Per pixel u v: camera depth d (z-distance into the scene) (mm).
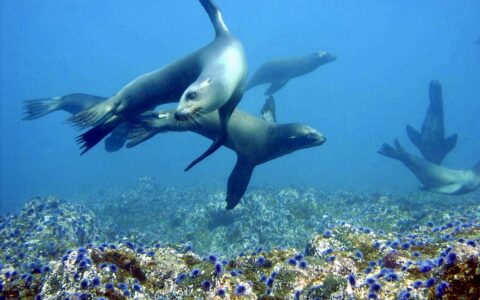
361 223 10141
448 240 3969
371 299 2850
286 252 3926
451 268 2691
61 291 3002
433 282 2727
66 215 8648
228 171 33625
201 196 16625
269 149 8969
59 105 11656
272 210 10836
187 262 3746
